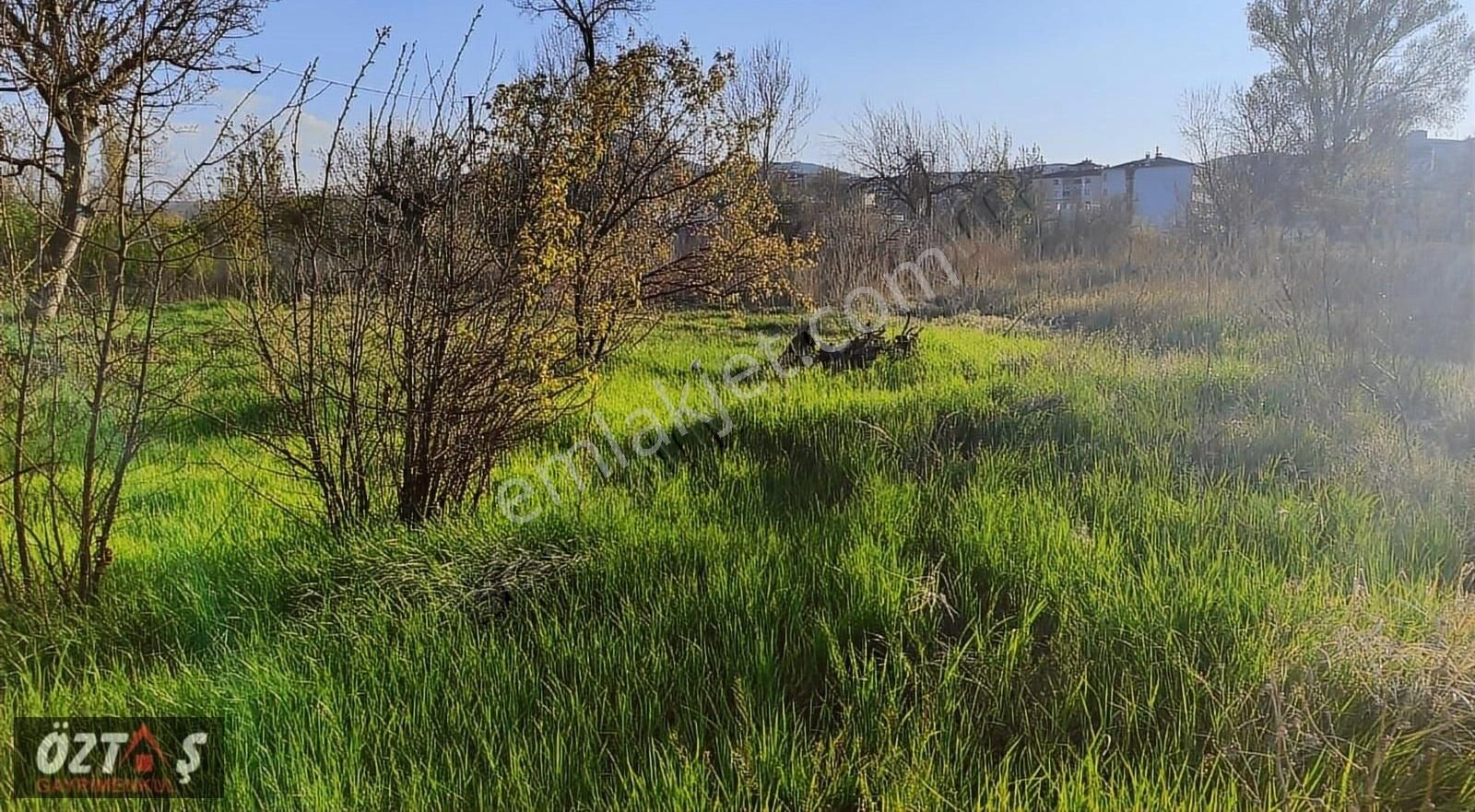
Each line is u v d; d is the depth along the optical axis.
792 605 3.76
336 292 4.69
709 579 4.00
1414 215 21.48
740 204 11.38
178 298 6.29
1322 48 31.50
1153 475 5.13
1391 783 2.62
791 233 21.61
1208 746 2.85
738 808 2.62
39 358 4.11
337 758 2.91
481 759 2.92
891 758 2.77
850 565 4.00
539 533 4.54
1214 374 7.19
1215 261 14.80
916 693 3.12
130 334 4.25
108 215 3.92
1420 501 4.51
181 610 3.88
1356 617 3.30
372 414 4.86
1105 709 3.03
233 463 6.44
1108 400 6.58
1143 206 59.22
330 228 4.66
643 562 4.24
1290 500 4.52
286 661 3.44
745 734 2.94
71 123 3.76
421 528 4.62
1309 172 30.47
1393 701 2.83
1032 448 5.70
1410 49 31.36
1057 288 17.31
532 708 3.20
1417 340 8.16
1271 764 2.67
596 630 3.61
